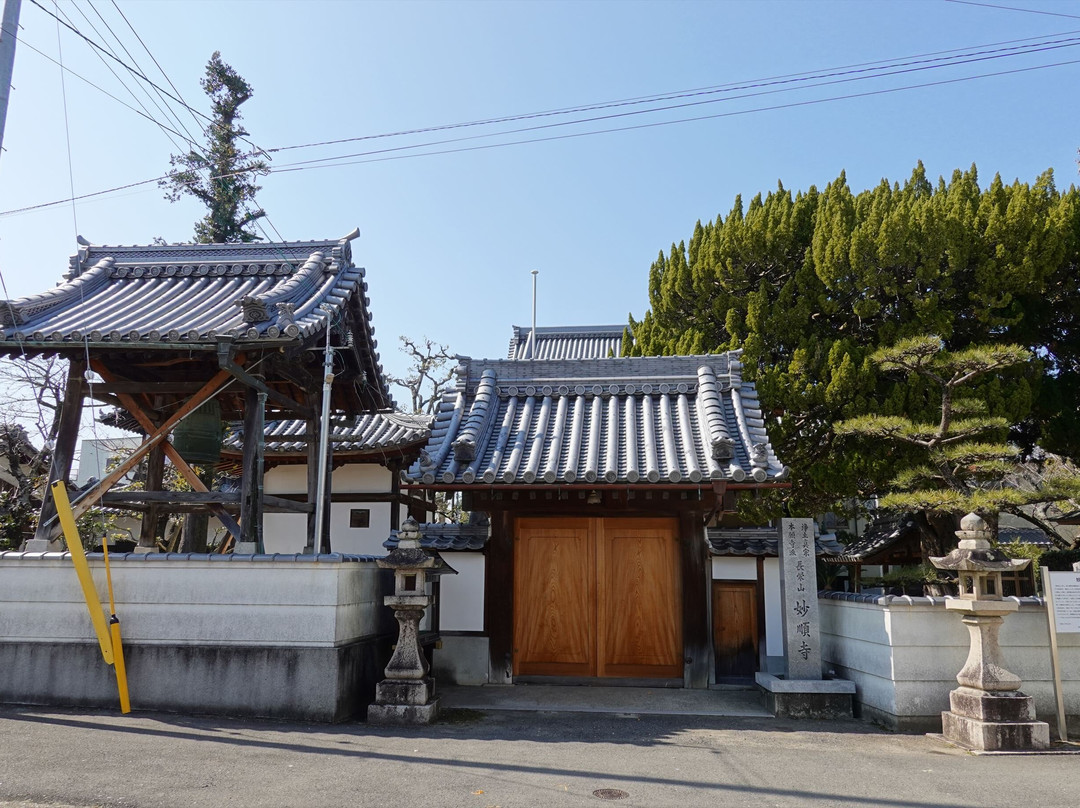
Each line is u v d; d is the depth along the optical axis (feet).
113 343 28.91
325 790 18.31
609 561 38.11
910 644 28.32
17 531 51.83
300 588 27.86
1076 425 49.60
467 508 37.52
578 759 22.53
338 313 36.04
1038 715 27.63
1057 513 62.08
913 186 65.82
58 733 23.00
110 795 17.30
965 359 39.06
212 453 33.01
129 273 38.47
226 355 28.96
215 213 69.41
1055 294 52.13
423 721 27.45
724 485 32.83
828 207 52.75
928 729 27.73
